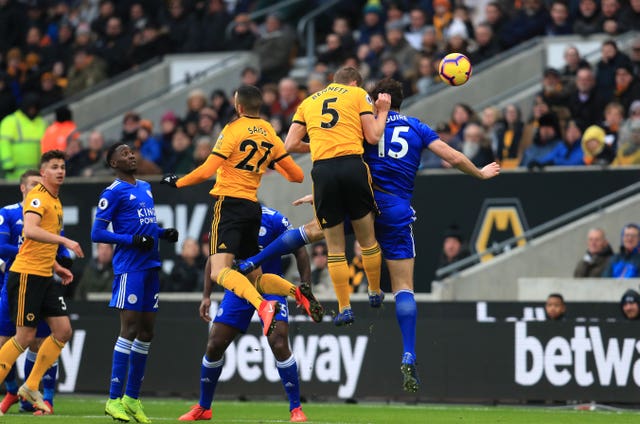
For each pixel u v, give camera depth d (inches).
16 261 1435.8
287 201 2346.2
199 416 1433.3
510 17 2728.8
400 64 2640.3
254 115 1322.6
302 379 1866.4
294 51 2878.9
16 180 2434.8
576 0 2657.5
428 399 1868.8
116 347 1385.3
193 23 3058.6
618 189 2143.2
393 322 1835.6
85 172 2508.6
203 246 2261.3
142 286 1391.5
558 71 2368.4
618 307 1840.6
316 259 2153.1
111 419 1418.6
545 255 2101.4
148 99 2886.3
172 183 1291.8
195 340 1911.9
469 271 2086.6
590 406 1749.5
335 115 1236.5
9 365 1435.8
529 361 1791.3
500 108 2519.7
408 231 1266.0
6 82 3070.9
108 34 3144.7
